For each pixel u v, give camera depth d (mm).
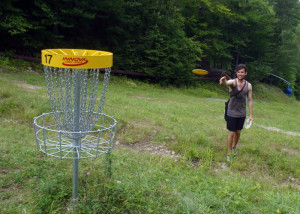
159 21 19891
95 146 2736
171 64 20047
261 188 4398
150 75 19734
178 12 22766
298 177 5324
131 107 9102
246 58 30250
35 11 15133
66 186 3373
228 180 4453
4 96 7406
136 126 6645
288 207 3477
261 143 6848
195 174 4582
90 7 15859
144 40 19141
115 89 14078
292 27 35500
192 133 6742
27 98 7469
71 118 2686
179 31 21078
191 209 3199
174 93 18156
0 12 13914
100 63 2363
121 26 17984
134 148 5688
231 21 27109
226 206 3391
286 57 34188
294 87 41562
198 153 5539
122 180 3770
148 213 3045
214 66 27219
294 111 20500
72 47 17219
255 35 28797
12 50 15367
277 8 34281
